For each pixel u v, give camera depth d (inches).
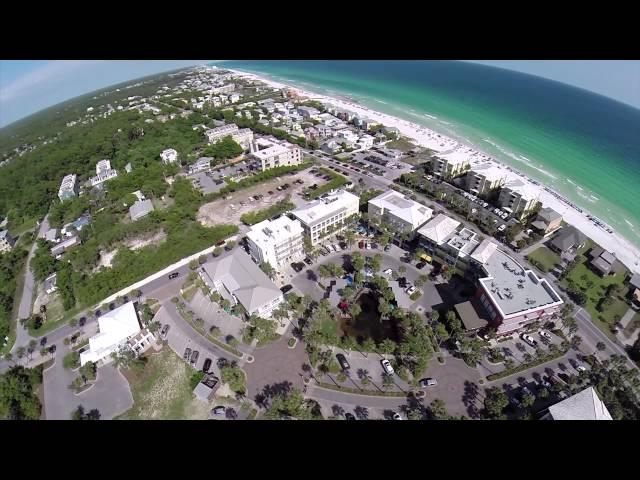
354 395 3875.5
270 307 4761.3
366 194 7160.4
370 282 5255.9
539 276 5339.6
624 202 7623.0
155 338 4658.0
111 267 5935.0
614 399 3563.0
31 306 5561.0
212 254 5999.0
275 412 3602.4
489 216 6658.5
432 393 3860.7
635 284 5007.4
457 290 5078.7
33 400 3956.7
